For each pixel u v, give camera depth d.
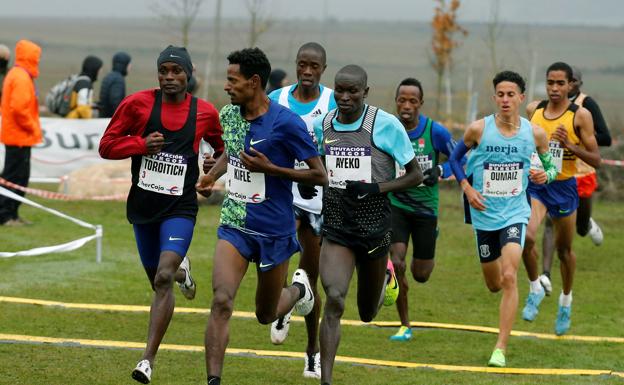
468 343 21.80
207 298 24.86
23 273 26.41
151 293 24.88
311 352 18.20
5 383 16.61
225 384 17.27
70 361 18.14
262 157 15.64
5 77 33.72
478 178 20.86
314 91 19.70
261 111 15.98
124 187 39.53
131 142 16.75
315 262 19.28
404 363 19.44
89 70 40.53
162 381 17.27
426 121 22.75
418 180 16.88
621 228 38.28
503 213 20.55
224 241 16.03
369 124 16.75
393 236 22.34
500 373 19.00
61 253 29.22
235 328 21.91
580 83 26.36
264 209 16.02
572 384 18.14
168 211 17.09
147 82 111.69
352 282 27.91
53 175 39.56
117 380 17.09
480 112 53.94
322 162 17.02
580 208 27.45
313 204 19.12
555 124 23.47
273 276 16.28
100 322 21.62
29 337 19.67
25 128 32.88
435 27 65.00
